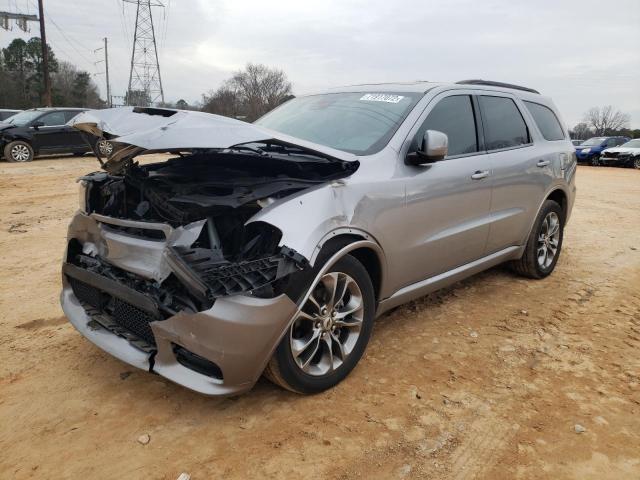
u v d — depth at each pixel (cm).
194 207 276
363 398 307
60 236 682
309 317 290
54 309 429
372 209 317
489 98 455
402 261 349
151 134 270
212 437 269
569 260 623
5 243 641
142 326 286
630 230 819
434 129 384
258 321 258
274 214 273
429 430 279
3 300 447
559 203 556
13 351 354
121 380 320
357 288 316
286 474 244
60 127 1642
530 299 478
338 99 425
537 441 272
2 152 1598
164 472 244
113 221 298
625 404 308
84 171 1405
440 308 449
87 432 271
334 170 316
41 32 3098
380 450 262
